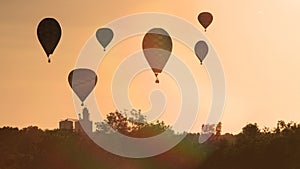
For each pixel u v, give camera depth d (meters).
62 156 99.31
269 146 92.44
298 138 92.00
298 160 91.75
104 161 97.94
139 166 96.88
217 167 94.12
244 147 93.31
